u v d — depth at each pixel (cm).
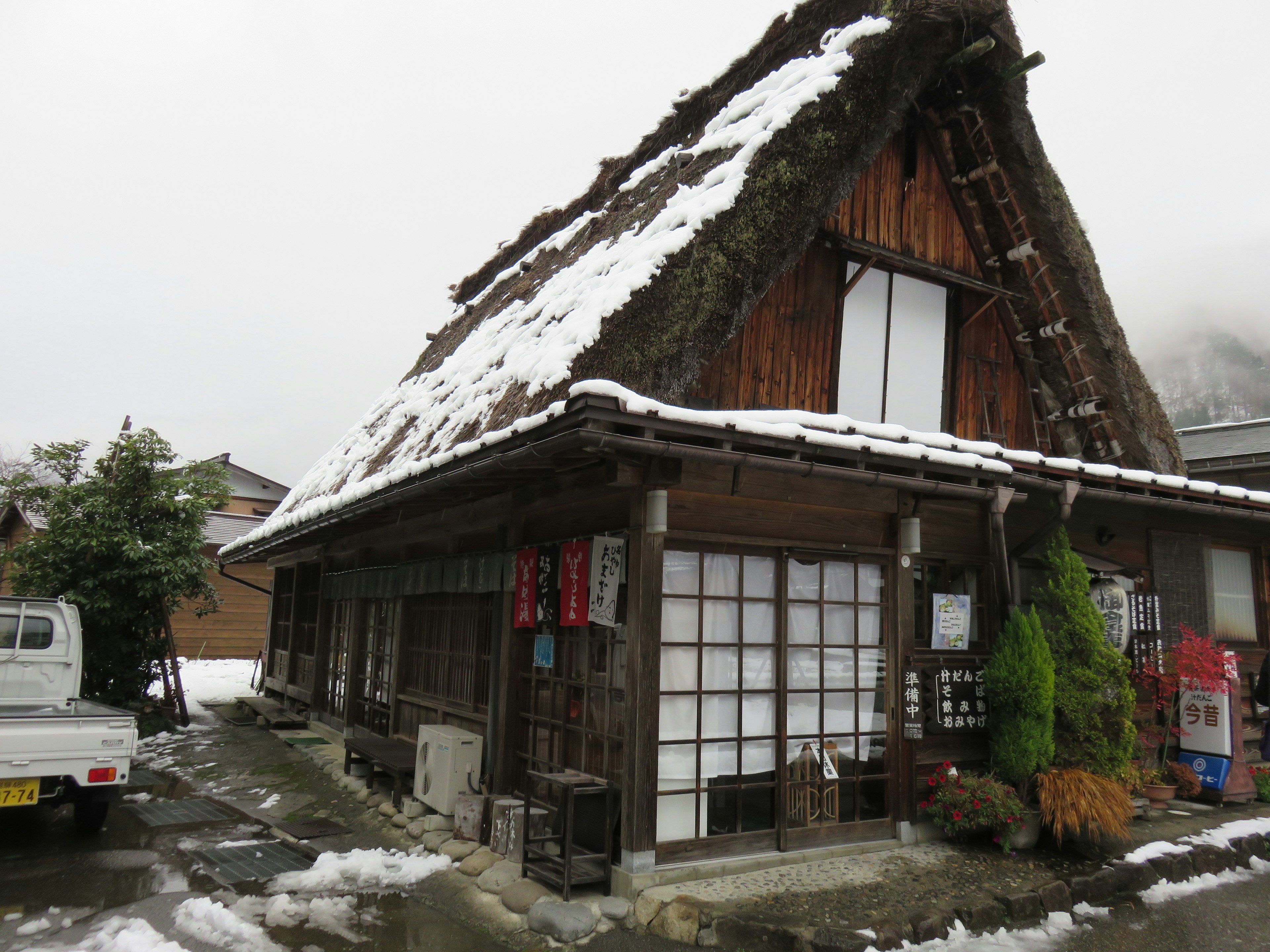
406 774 693
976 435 809
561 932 442
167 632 1154
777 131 591
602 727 548
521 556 640
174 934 454
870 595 623
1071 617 655
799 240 603
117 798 760
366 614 1022
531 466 505
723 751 542
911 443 595
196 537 1121
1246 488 1270
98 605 1037
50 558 1053
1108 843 597
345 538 1095
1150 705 788
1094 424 858
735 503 561
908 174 769
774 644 574
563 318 662
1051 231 759
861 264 737
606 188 1070
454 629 778
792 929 429
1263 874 594
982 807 571
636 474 510
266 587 2031
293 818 704
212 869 562
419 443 800
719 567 557
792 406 682
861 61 619
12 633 723
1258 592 949
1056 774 592
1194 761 758
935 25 643
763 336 673
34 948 429
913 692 608
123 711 633
